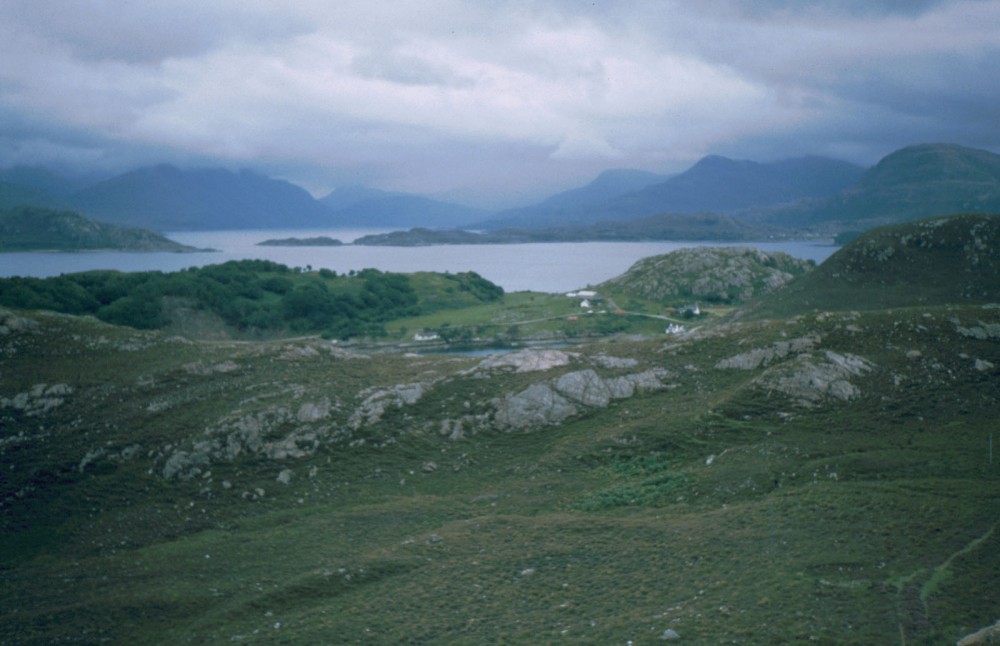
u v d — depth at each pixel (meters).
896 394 74.56
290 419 82.00
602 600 41.62
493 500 66.38
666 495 60.97
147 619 46.50
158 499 69.25
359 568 50.31
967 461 56.34
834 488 53.09
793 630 34.91
